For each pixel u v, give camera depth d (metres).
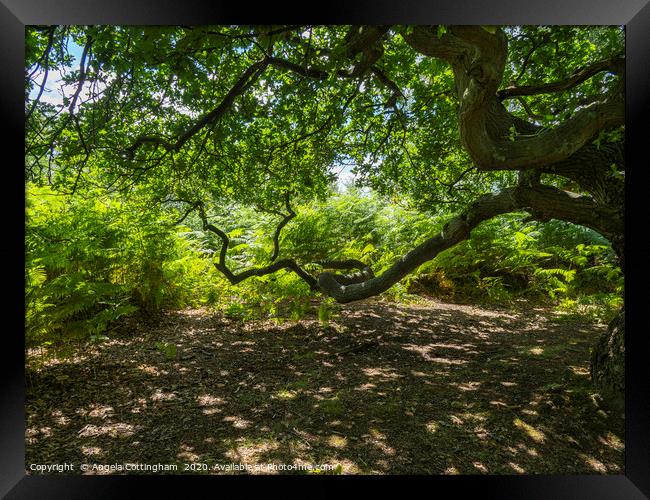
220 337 4.34
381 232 7.50
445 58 2.00
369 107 4.22
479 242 6.82
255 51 2.84
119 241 4.68
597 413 2.41
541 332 4.70
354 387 3.04
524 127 2.51
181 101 2.82
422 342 4.25
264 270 3.60
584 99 2.43
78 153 2.71
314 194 4.85
